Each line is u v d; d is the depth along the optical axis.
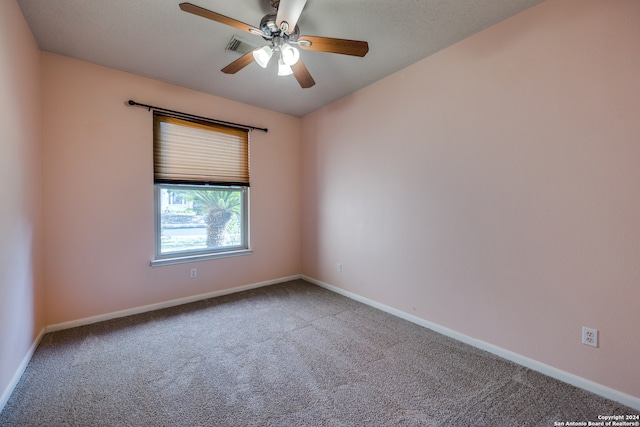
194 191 3.35
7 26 1.68
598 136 1.66
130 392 1.70
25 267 1.97
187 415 1.52
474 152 2.23
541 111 1.87
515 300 2.03
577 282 1.75
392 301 2.93
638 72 1.53
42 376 1.84
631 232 1.56
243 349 2.22
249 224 3.76
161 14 1.98
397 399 1.65
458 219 2.35
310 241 4.11
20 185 1.88
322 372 1.92
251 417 1.51
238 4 1.88
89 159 2.62
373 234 3.13
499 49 2.07
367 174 3.18
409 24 2.09
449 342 2.33
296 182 4.22
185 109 3.17
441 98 2.44
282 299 3.38
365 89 3.16
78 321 2.59
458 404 1.61
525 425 1.46
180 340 2.36
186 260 3.22
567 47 1.76
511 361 2.04
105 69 2.69
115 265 2.78
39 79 2.36
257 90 3.25
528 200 1.94
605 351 1.65
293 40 1.96
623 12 1.57
